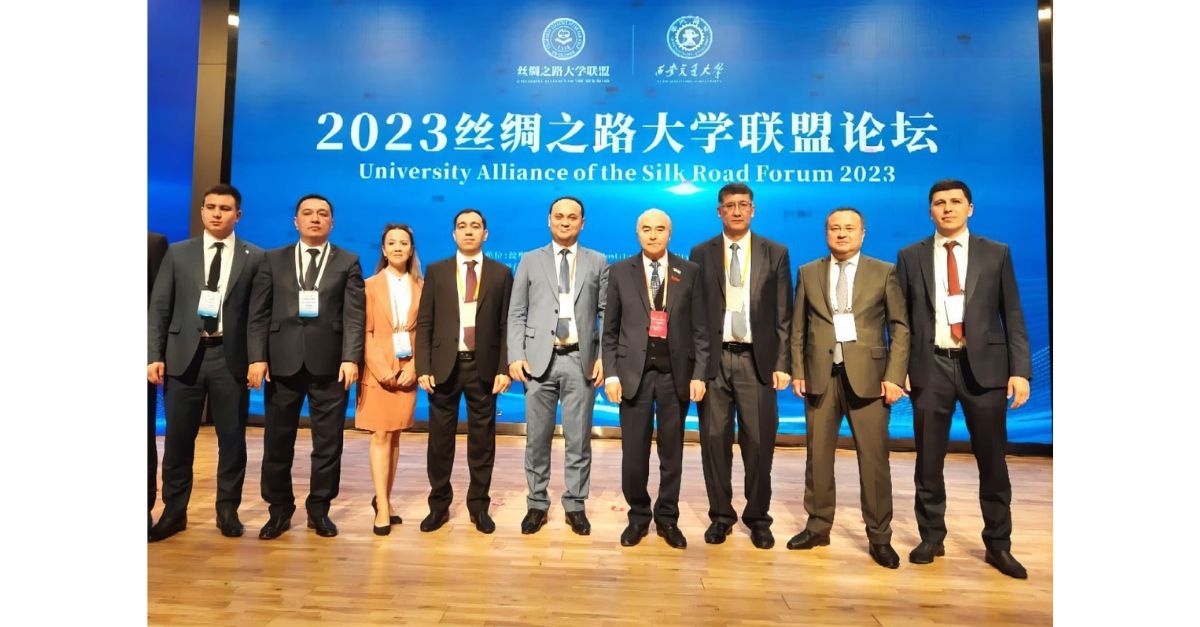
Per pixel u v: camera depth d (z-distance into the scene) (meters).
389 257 2.96
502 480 3.92
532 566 2.52
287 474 2.88
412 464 4.29
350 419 5.44
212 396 2.84
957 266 2.57
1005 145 5.08
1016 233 5.06
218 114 5.50
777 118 5.22
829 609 2.18
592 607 2.17
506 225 5.36
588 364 2.95
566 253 2.99
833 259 2.71
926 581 2.42
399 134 5.40
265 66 5.46
